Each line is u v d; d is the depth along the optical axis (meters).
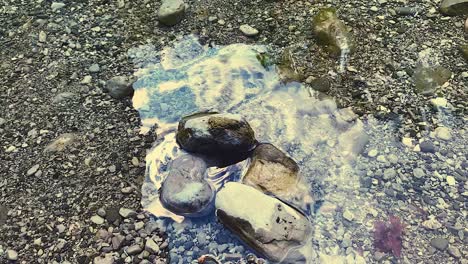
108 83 1.26
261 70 1.30
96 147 1.16
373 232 1.02
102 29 1.41
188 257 0.99
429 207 1.06
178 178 1.05
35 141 1.17
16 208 1.06
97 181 1.10
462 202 1.06
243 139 1.08
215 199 1.04
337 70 1.29
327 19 1.35
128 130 1.19
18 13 1.46
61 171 1.12
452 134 1.17
